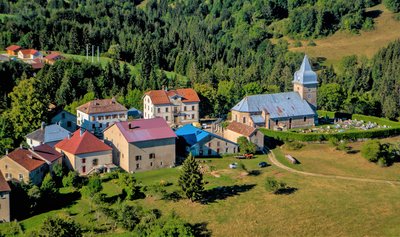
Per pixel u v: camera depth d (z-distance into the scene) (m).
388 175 150.50
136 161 148.88
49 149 147.25
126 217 116.31
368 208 128.12
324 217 123.44
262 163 156.50
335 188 139.50
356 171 153.25
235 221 121.00
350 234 116.75
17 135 165.00
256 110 187.62
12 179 134.62
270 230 117.56
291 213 124.88
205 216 122.81
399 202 131.25
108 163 149.12
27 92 169.50
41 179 138.50
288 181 143.62
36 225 117.69
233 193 135.00
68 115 183.88
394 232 117.56
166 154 153.38
